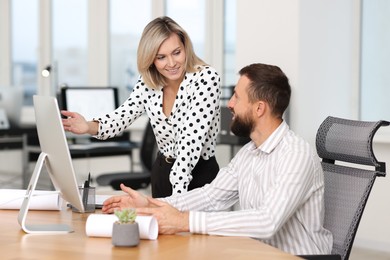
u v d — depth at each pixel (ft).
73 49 27.25
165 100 10.44
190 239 7.25
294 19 16.84
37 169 8.00
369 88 18.10
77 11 27.04
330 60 17.57
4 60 29.40
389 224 16.98
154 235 7.23
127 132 23.93
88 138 21.97
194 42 23.11
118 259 6.35
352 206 8.34
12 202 9.17
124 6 25.68
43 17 27.89
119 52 25.98
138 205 8.36
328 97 17.57
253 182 8.30
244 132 8.13
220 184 8.86
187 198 8.84
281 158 7.84
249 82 7.91
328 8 17.47
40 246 6.95
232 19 22.07
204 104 9.96
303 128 17.03
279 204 7.45
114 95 20.93
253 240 7.23
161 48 9.71
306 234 8.00
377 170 8.29
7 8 29.14
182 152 9.92
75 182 7.67
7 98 24.27
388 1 17.67
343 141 8.63
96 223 7.36
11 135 22.74
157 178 10.93
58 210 9.20
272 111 7.93
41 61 28.09
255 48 17.69
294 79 16.92
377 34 17.90
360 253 16.85
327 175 8.75
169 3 23.93
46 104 7.67
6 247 6.91
